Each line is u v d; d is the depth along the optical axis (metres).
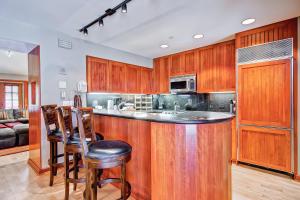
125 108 3.68
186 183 1.44
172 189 1.51
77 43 3.12
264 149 2.68
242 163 2.94
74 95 3.04
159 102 5.02
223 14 2.28
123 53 3.98
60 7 2.08
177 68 4.18
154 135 1.64
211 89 3.56
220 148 1.60
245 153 2.87
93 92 3.37
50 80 2.75
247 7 2.10
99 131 2.51
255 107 2.76
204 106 4.04
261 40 2.70
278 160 2.55
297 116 2.42
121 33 2.92
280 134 2.53
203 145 1.48
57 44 2.84
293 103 2.44
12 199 1.97
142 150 1.91
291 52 2.43
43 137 2.66
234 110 3.21
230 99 3.60
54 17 2.34
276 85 2.56
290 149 2.46
